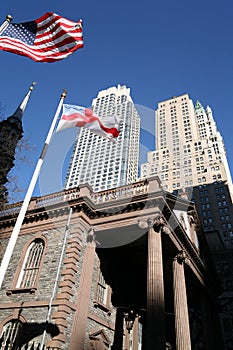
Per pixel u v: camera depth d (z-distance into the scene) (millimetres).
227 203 89000
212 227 86312
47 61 12430
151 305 16297
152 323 15578
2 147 22891
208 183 95625
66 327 16172
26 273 20312
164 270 25484
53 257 19625
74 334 16281
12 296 19094
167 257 23250
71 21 13141
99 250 21750
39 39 12805
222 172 96062
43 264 19703
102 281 21203
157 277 17250
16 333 17219
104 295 21141
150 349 14641
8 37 12375
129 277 25297
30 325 16812
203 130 136125
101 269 21391
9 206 24547
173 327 28938
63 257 19219
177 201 19797
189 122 109625
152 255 18188
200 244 33219
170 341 28500
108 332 20062
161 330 15297
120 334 21500
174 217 20875
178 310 19969
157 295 16562
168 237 20625
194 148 103125
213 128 136625
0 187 21000
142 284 26641
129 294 24266
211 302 31844
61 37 12797
